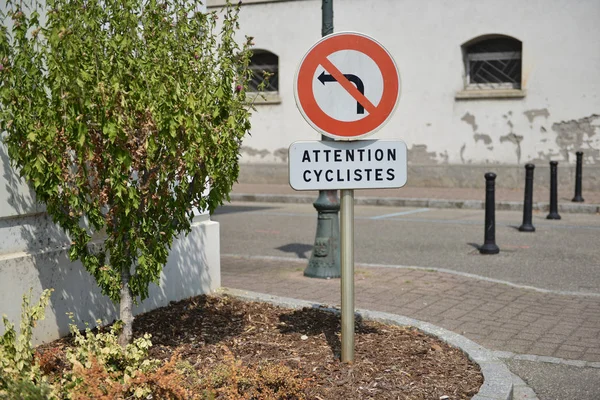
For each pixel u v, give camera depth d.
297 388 4.06
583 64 15.80
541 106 16.25
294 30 18.52
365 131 4.55
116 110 4.00
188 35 4.71
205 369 4.61
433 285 7.61
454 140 17.17
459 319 6.36
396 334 5.54
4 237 4.79
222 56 4.81
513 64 16.70
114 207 4.32
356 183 4.58
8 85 4.11
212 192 4.79
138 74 4.18
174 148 4.21
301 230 12.38
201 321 5.79
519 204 14.45
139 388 3.66
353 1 17.81
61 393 3.66
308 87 4.48
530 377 4.97
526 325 6.21
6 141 4.25
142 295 4.64
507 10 16.34
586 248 10.09
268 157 19.16
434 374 4.63
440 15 17.00
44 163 4.17
